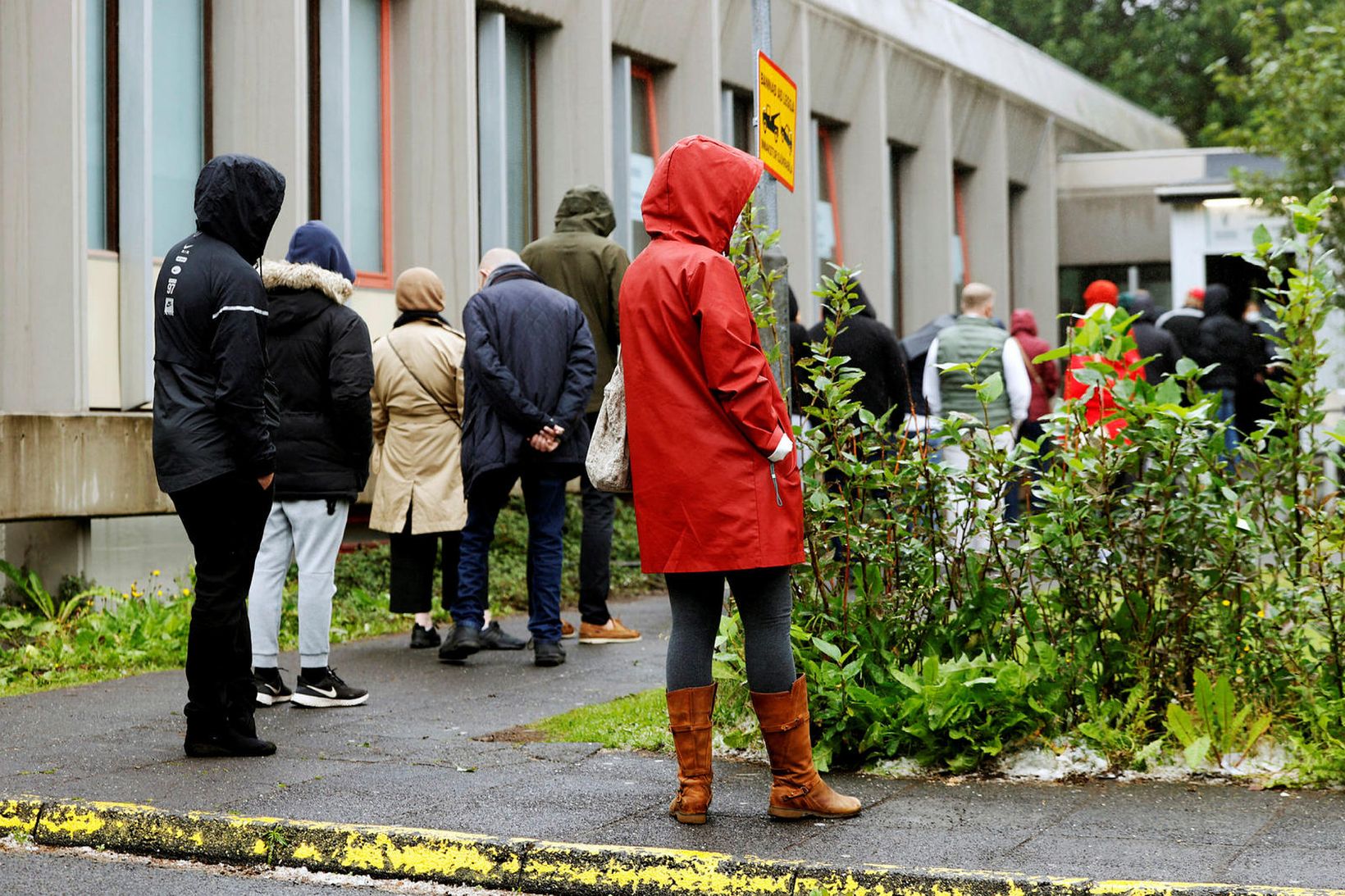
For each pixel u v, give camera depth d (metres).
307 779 5.62
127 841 5.02
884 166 22.33
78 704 7.27
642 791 5.41
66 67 9.95
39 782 5.56
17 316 10.16
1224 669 5.86
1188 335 17.03
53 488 9.54
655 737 6.18
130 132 10.74
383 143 13.67
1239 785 5.37
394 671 8.20
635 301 4.87
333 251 7.30
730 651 6.11
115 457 9.97
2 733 6.54
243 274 5.84
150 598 9.75
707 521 4.74
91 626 9.09
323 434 7.15
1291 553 5.95
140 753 6.10
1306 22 20.14
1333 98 19.03
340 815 5.06
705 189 4.89
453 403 8.77
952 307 24.53
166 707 7.20
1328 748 5.47
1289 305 6.11
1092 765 5.57
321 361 7.14
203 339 5.88
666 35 17.17
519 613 10.98
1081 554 5.88
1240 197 24.98
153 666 8.55
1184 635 5.89
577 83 15.65
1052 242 29.19
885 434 6.10
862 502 6.06
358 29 13.38
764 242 6.24
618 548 13.45
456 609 8.45
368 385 7.13
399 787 5.48
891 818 4.98
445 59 13.62
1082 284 31.33
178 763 5.90
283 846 4.86
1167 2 47.38
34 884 4.61
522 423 8.17
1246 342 16.56
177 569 10.86
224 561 6.01
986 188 26.83
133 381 10.67
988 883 4.23
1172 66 45.41
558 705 7.19
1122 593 5.88
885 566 6.04
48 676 8.05
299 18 11.78
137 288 10.66
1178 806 5.09
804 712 4.97
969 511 6.04
